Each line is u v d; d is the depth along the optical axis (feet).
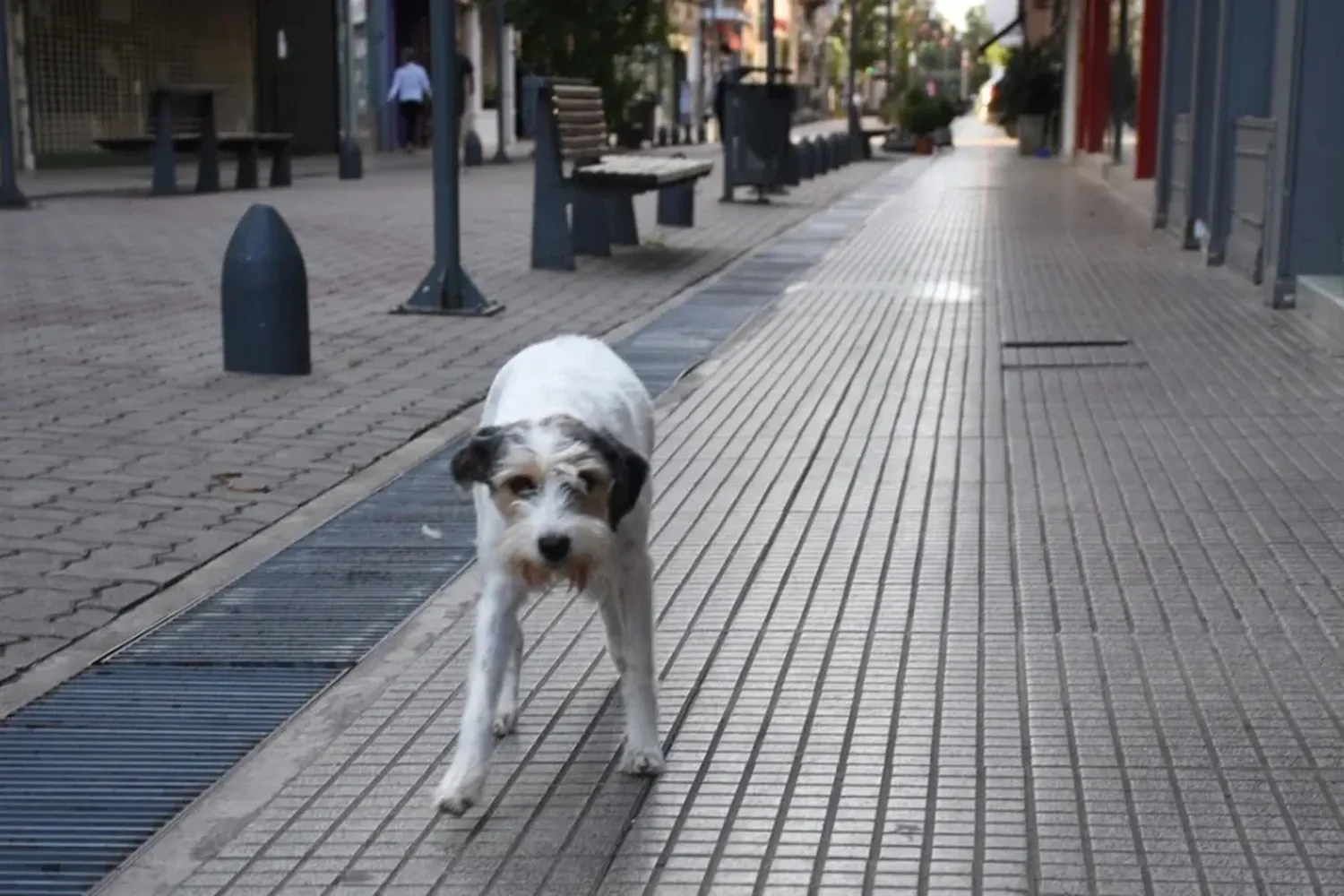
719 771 13.44
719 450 24.84
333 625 17.26
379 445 25.02
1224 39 45.44
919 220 65.98
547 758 13.73
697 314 39.01
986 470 23.27
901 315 38.55
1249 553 19.12
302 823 12.63
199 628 17.17
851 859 11.86
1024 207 72.28
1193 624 16.76
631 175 46.68
